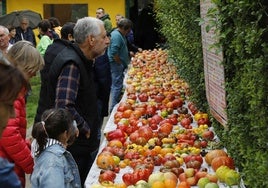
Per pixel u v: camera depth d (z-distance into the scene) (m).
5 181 2.17
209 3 4.84
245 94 3.98
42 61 4.58
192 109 6.80
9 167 2.20
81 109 4.97
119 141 5.43
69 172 4.19
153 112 6.93
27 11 16.36
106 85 7.39
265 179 3.60
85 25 4.89
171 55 10.45
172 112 6.91
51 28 14.09
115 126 6.49
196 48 6.38
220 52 4.48
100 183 4.48
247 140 4.08
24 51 4.46
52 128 4.17
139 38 19.31
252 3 3.57
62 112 4.27
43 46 13.45
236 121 4.31
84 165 5.16
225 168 4.33
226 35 4.23
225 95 4.59
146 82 9.45
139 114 6.80
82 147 5.05
